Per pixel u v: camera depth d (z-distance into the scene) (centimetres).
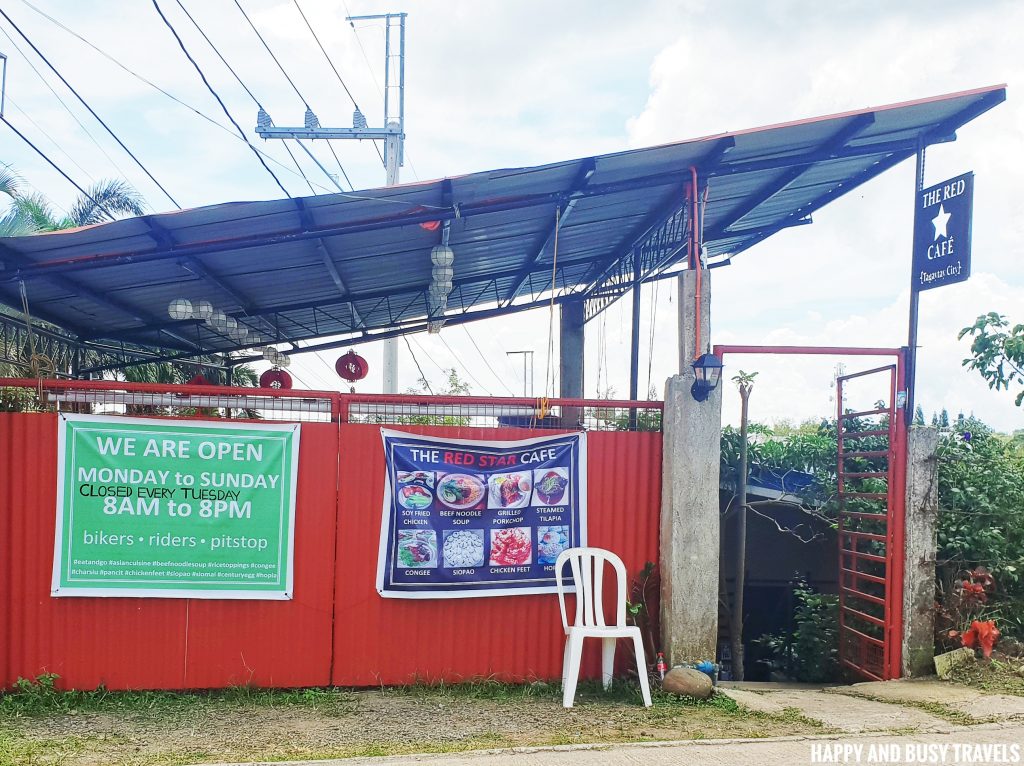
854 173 959
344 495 691
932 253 734
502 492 708
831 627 828
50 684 635
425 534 695
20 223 1573
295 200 665
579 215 918
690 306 731
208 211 663
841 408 853
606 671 679
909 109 716
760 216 1127
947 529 770
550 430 725
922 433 734
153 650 662
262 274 959
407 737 541
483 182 699
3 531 645
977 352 795
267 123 1636
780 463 913
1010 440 955
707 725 568
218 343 1439
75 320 1094
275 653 677
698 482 702
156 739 536
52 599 650
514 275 1265
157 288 955
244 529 675
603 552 680
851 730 550
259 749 512
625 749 501
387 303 1342
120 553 657
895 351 742
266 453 680
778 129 705
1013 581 770
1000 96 720
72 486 654
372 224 744
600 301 1382
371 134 1675
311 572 684
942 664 709
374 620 690
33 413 653
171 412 680
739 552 845
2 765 465
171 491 666
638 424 769
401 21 1744
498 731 555
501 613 706
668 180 768
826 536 906
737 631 839
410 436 698
